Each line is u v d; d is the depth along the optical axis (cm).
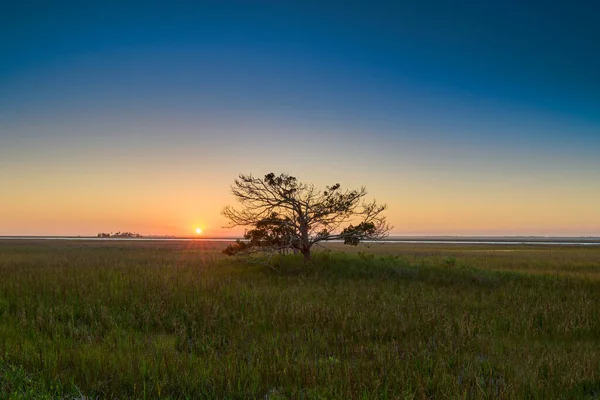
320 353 745
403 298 1175
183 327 870
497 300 1221
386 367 639
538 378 617
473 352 752
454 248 5491
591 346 813
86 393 556
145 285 1302
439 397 553
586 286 1501
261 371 621
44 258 2608
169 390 562
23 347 713
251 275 1684
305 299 1160
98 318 957
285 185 1973
